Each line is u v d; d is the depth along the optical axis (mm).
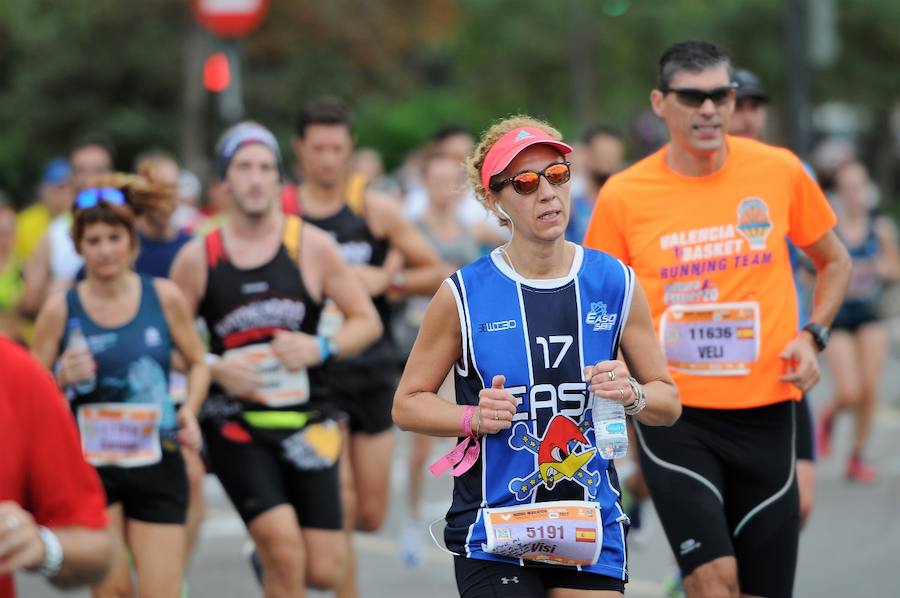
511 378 15516
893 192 130375
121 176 22578
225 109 48469
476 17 101938
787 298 20016
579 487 15555
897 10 105438
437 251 37000
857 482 38312
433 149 37375
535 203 15406
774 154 20297
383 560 31859
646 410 15789
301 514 22312
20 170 125500
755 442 19688
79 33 123438
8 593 11867
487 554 15586
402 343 40469
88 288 21281
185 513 21109
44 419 11570
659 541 32625
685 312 20000
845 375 37906
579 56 99875
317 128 26797
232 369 21781
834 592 27141
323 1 129750
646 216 20250
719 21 98812
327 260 22469
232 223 22250
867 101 109625
